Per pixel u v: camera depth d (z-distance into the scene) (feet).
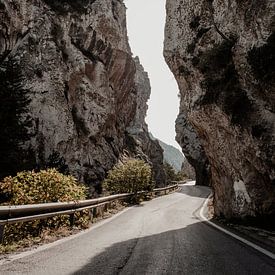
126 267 17.72
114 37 120.16
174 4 50.80
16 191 33.09
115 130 127.13
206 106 42.55
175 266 18.07
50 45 94.02
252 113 33.24
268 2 28.32
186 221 45.50
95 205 46.88
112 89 126.00
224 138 41.50
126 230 35.06
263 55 29.76
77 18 106.83
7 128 59.06
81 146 99.09
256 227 35.09
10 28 90.58
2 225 21.83
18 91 66.18
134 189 88.33
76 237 29.25
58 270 16.74
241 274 16.28
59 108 90.43
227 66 37.70
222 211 47.52
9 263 18.07
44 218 28.68
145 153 168.25
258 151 32.48
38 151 81.92
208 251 22.71
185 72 47.88
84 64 103.71
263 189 34.40
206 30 41.45
